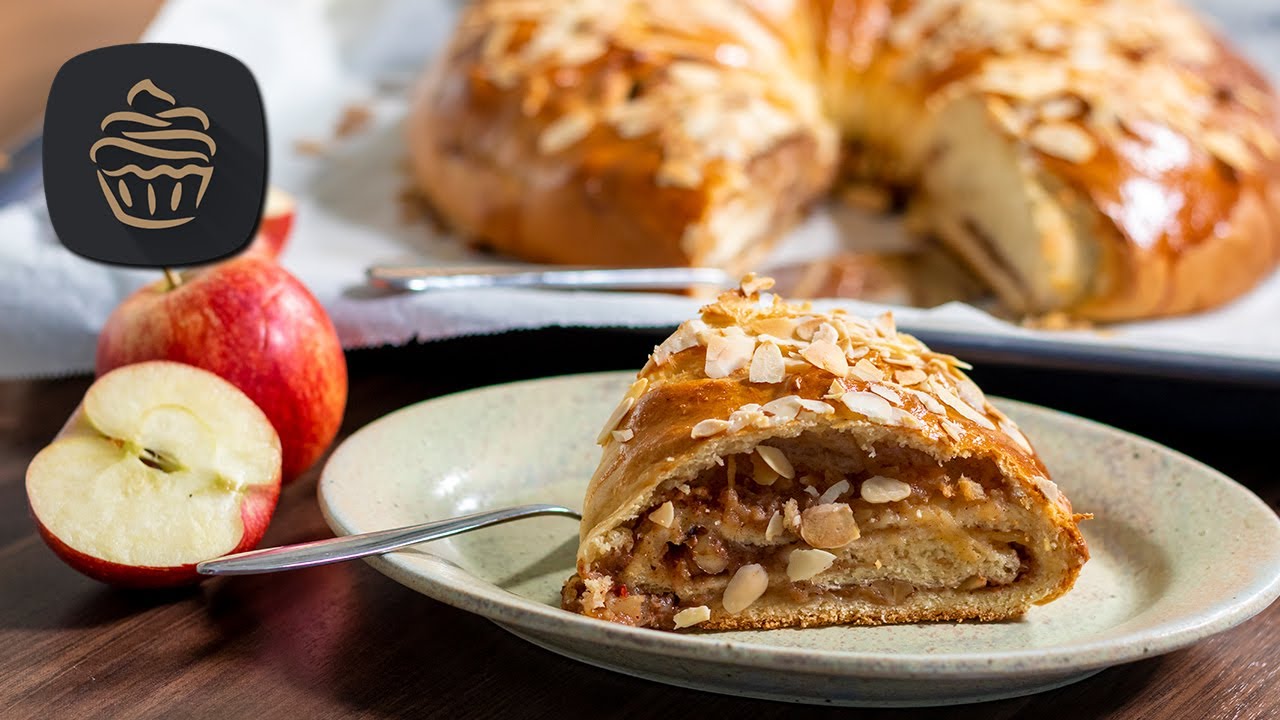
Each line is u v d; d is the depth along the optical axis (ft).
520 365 2.78
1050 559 2.14
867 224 3.57
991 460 2.14
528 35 3.31
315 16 3.94
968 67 3.45
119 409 2.21
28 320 2.73
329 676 2.06
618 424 2.18
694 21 3.44
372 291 2.76
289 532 2.32
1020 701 2.05
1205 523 2.23
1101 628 2.13
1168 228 3.09
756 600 2.14
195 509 2.18
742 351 2.18
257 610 2.17
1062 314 3.14
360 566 2.25
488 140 3.21
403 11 4.03
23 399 2.69
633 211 3.07
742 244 3.25
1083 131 3.18
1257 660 2.13
